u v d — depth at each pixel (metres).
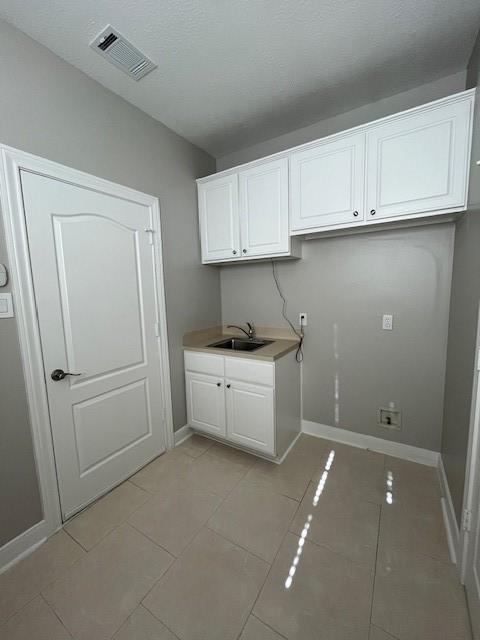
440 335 1.86
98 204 1.70
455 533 1.34
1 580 1.26
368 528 1.48
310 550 1.36
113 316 1.81
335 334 2.23
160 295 2.13
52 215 1.49
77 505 1.63
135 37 1.38
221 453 2.21
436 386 1.91
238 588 1.20
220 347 2.51
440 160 1.49
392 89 1.82
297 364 2.34
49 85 1.44
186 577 1.25
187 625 1.07
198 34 1.38
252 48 1.47
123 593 1.19
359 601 1.13
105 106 1.72
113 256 1.80
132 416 1.96
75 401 1.62
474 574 1.06
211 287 2.67
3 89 1.28
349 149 1.73
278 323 2.50
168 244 2.20
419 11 1.29
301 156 1.90
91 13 1.25
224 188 2.28
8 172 1.30
